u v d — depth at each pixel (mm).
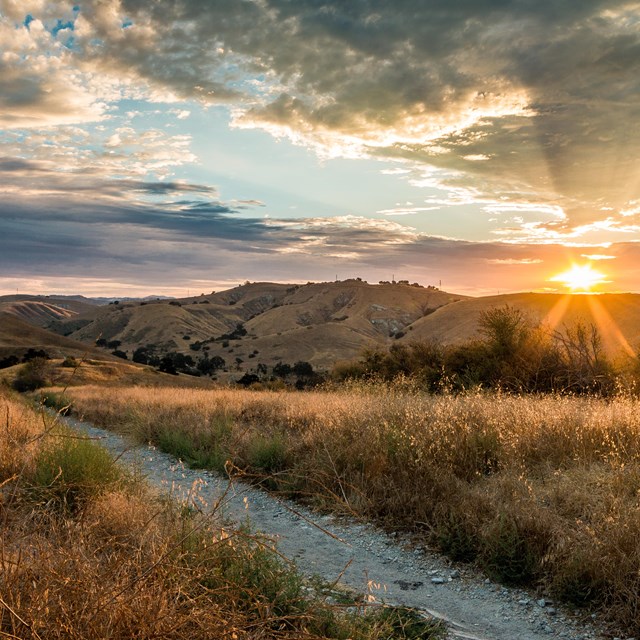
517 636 3975
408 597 4637
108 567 3234
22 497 5035
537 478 6688
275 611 3727
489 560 5094
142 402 18125
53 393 23109
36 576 2990
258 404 14133
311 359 184125
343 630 3533
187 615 2811
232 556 4086
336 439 8633
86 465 6055
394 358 23828
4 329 123625
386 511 6555
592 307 71688
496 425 8148
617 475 5992
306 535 6180
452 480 6680
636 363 17422
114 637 2531
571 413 8797
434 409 9289
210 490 7977
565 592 4434
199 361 174000
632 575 4258
